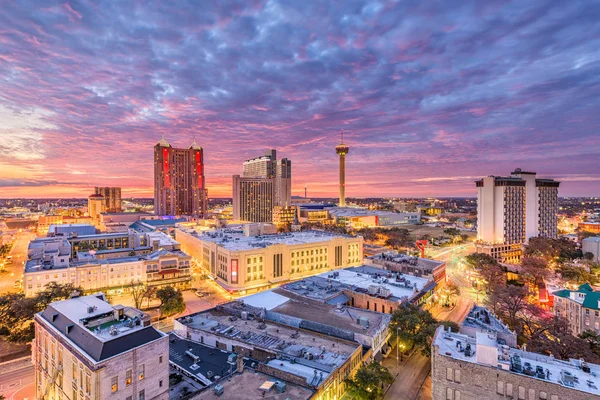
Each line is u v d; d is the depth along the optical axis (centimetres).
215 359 7062
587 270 16888
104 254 16250
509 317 11181
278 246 15388
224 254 14812
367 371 6303
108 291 13700
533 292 14700
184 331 8319
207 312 9425
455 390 5594
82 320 5850
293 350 6900
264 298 10612
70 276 13075
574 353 7681
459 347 6053
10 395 7075
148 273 14675
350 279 12612
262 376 5781
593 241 19675
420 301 11269
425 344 8262
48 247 15200
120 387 5050
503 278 15525
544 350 7956
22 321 9931
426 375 8044
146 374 5434
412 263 14638
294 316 9044
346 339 7800
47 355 6197
